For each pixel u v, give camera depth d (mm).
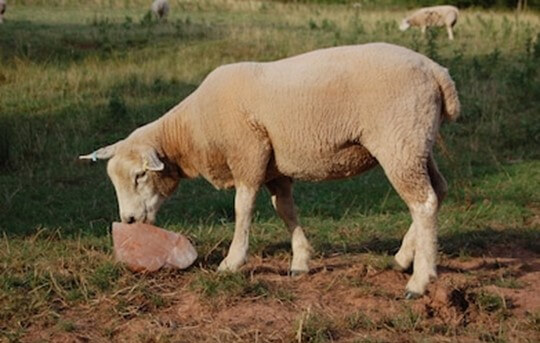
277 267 7102
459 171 10836
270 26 23828
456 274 6746
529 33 20938
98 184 10844
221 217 9266
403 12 30797
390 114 6016
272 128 6328
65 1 28750
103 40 20188
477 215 8938
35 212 9469
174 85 16297
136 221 6844
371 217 9000
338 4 34219
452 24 22844
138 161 6695
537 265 7188
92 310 6180
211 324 5852
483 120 13414
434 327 5668
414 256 6484
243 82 6406
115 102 13914
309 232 8297
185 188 10516
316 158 6312
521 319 5828
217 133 6516
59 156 11953
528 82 14898
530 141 12406
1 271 6961
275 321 5855
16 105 14648
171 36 21125
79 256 7301
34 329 5914
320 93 6156
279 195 6852
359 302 6117
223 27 22688
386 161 6070
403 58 6125
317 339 5508
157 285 6535
